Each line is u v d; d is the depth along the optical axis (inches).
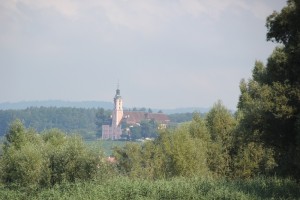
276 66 4111.7
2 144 7027.6
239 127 4702.3
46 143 6712.6
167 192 4060.0
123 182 4537.4
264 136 4345.5
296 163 3993.6
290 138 4160.9
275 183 4323.3
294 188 4079.7
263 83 4399.6
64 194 4729.3
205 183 4399.6
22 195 5442.9
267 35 4259.4
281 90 4001.0
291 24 4069.9
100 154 5546.3
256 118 4222.4
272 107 4023.1
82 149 5536.4
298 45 3941.9
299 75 4028.1
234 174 6437.0
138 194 4148.6
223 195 3735.2
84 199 4220.0
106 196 4185.5
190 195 3912.4
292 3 4087.1
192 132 6875.0
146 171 7229.3
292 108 3964.1
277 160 4975.4
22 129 7106.3
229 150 6599.4
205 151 6446.9
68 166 5482.3
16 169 5713.6
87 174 5428.2
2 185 5703.7
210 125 6929.1
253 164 6215.6
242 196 3612.2
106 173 5452.8
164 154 6776.6
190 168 5940.0
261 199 3587.6
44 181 5615.2
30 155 5684.1
